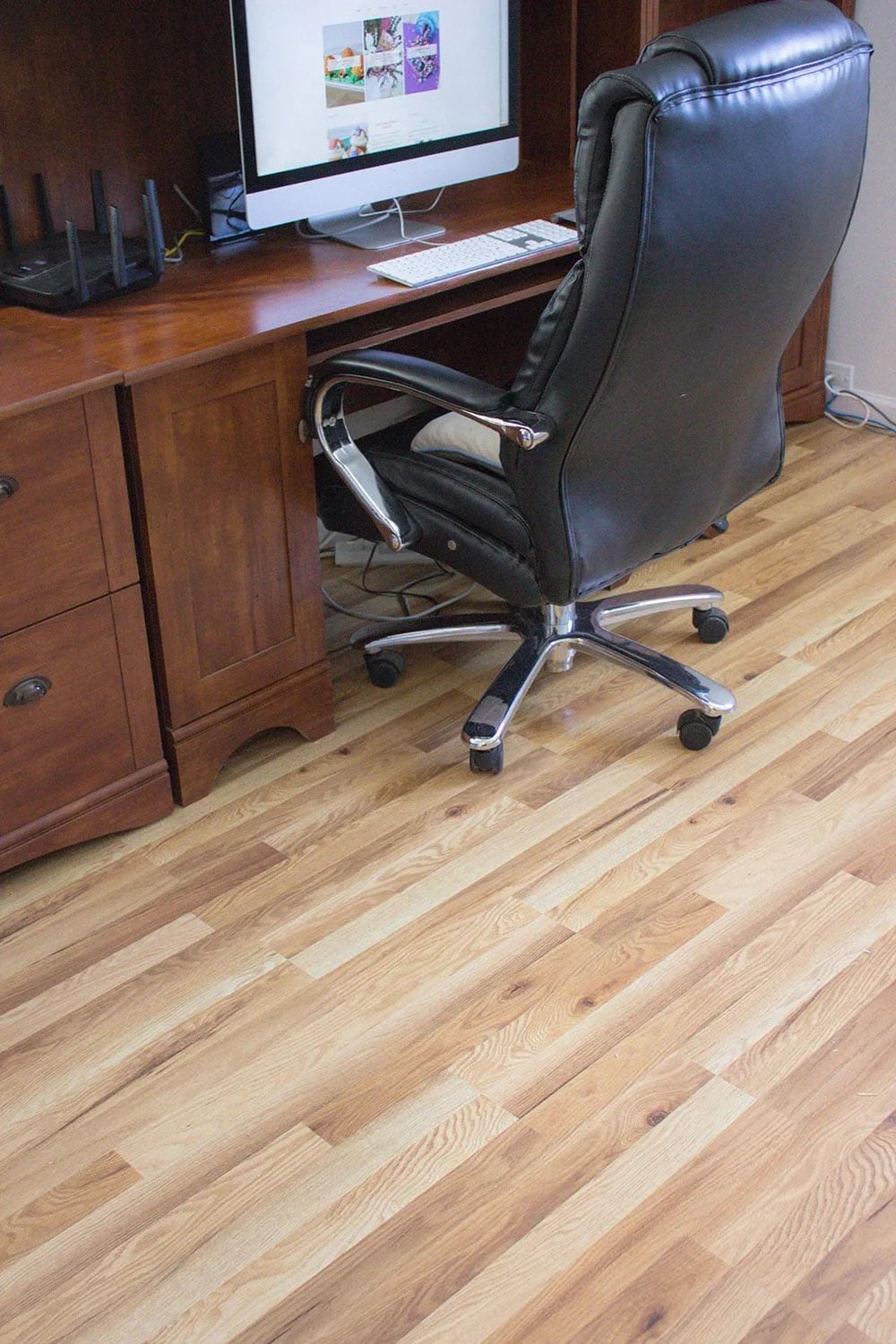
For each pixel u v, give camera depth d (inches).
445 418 88.6
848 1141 63.6
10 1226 61.1
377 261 90.0
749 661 99.5
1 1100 67.2
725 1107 65.4
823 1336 55.3
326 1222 60.7
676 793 86.5
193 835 84.6
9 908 79.4
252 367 79.1
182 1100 66.9
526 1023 70.4
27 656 75.2
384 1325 56.3
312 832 84.4
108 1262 59.4
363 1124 65.2
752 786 86.8
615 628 104.4
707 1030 69.6
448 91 96.3
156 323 79.7
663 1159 62.9
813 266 76.0
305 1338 56.0
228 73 96.3
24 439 70.6
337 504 90.7
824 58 69.5
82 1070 68.7
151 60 92.1
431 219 98.7
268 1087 67.5
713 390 76.6
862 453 131.0
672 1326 55.8
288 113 87.7
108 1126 65.7
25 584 73.6
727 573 111.5
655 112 61.9
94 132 91.1
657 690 96.9
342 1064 68.6
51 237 90.6
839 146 71.7
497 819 84.9
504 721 87.8
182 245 94.5
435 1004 71.7
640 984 72.5
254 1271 58.8
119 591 78.1
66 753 79.3
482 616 97.7
